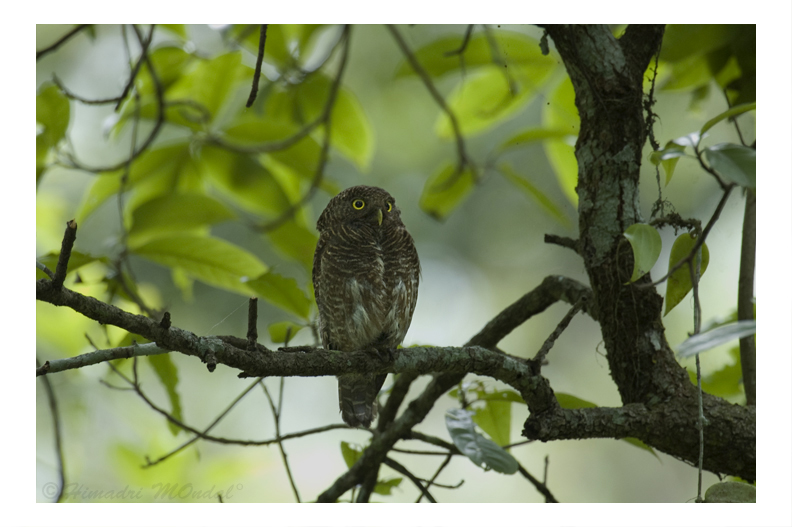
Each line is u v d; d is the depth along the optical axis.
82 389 9.17
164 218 7.40
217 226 14.34
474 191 17.52
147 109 8.15
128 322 4.27
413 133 16.00
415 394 14.34
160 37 9.94
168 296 14.05
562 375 16.73
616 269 5.98
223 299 14.41
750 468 5.65
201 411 13.04
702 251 5.46
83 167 7.26
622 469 15.62
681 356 4.00
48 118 6.97
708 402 5.82
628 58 6.22
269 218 8.88
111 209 13.43
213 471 8.45
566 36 6.20
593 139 6.20
